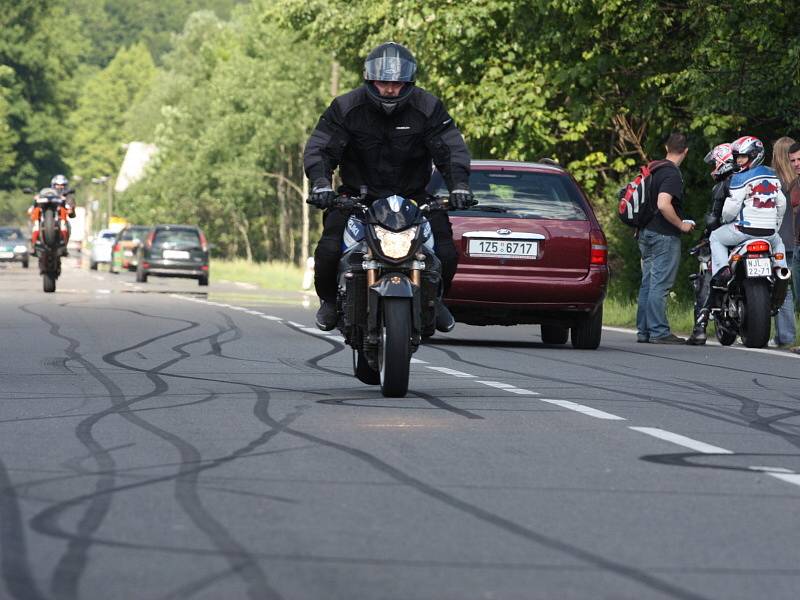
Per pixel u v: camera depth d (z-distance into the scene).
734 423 34.12
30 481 24.66
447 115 38.41
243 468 26.20
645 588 17.94
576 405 36.97
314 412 34.66
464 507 22.83
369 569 18.59
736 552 20.08
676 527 21.67
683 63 97.81
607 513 22.61
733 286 60.28
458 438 30.42
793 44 81.06
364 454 27.98
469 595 17.39
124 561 18.81
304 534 20.62
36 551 19.30
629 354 55.88
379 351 38.12
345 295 38.22
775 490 24.94
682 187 63.03
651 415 35.22
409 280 37.03
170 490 23.91
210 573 18.22
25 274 176.75
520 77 111.25
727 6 86.31
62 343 57.66
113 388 40.28
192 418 33.38
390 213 36.94
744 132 94.69
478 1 112.44
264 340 60.34
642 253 63.94
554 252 57.16
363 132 38.22
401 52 37.78
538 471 26.39
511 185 58.69
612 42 100.69
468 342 61.97
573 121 106.25
